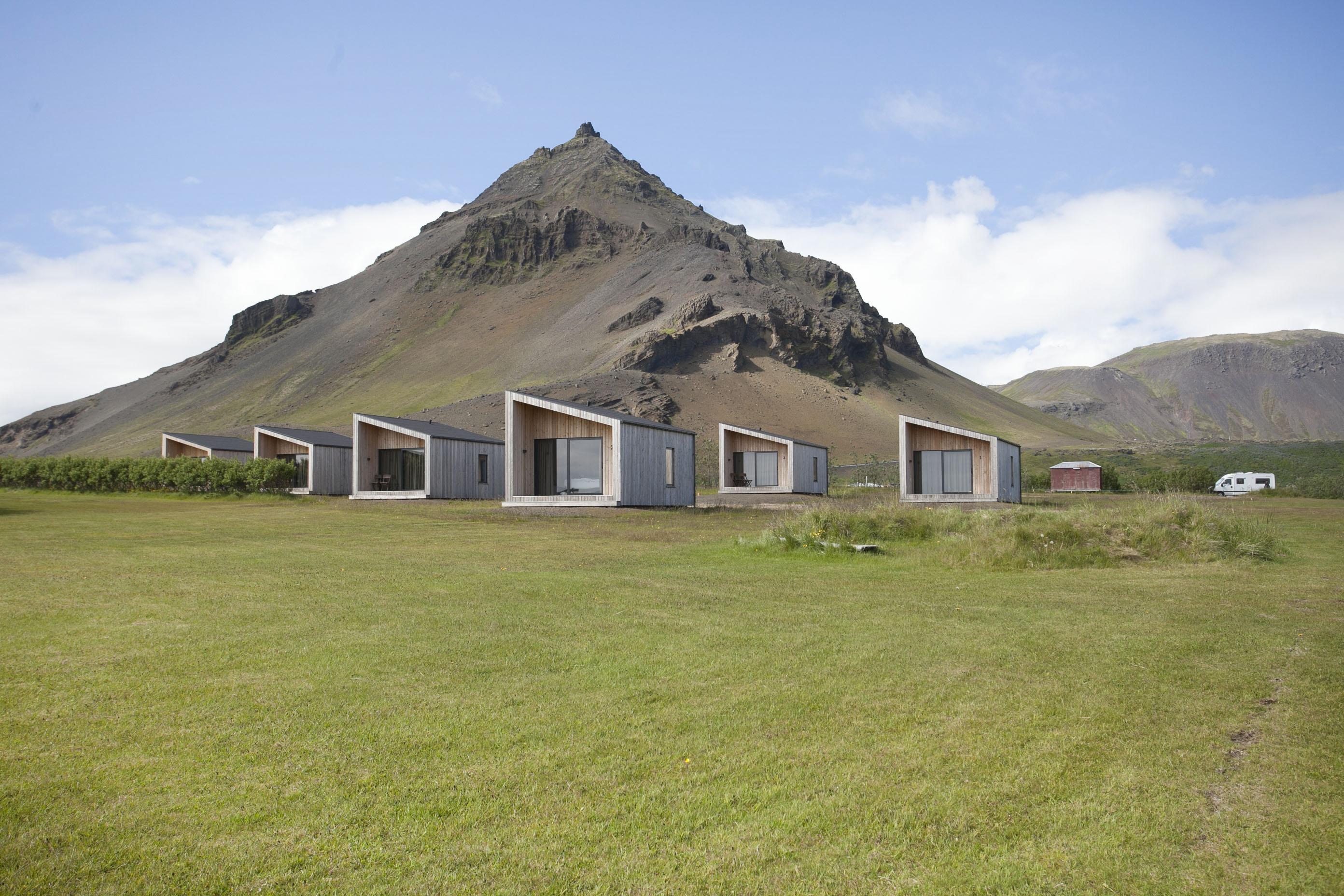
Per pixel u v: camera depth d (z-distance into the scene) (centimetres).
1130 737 445
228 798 376
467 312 17050
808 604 834
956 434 2877
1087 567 1123
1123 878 312
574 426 2578
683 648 641
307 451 3716
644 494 2586
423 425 3356
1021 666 584
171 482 3338
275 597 850
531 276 18425
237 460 3878
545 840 342
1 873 313
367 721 473
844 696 518
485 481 3425
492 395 9644
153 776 398
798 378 11469
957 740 443
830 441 9594
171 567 1073
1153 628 704
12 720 470
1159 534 1204
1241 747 429
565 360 12319
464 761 418
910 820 356
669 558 1271
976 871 318
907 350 17250
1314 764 405
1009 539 1195
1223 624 720
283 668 578
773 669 580
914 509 1550
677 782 394
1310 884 305
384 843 339
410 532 1739
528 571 1080
